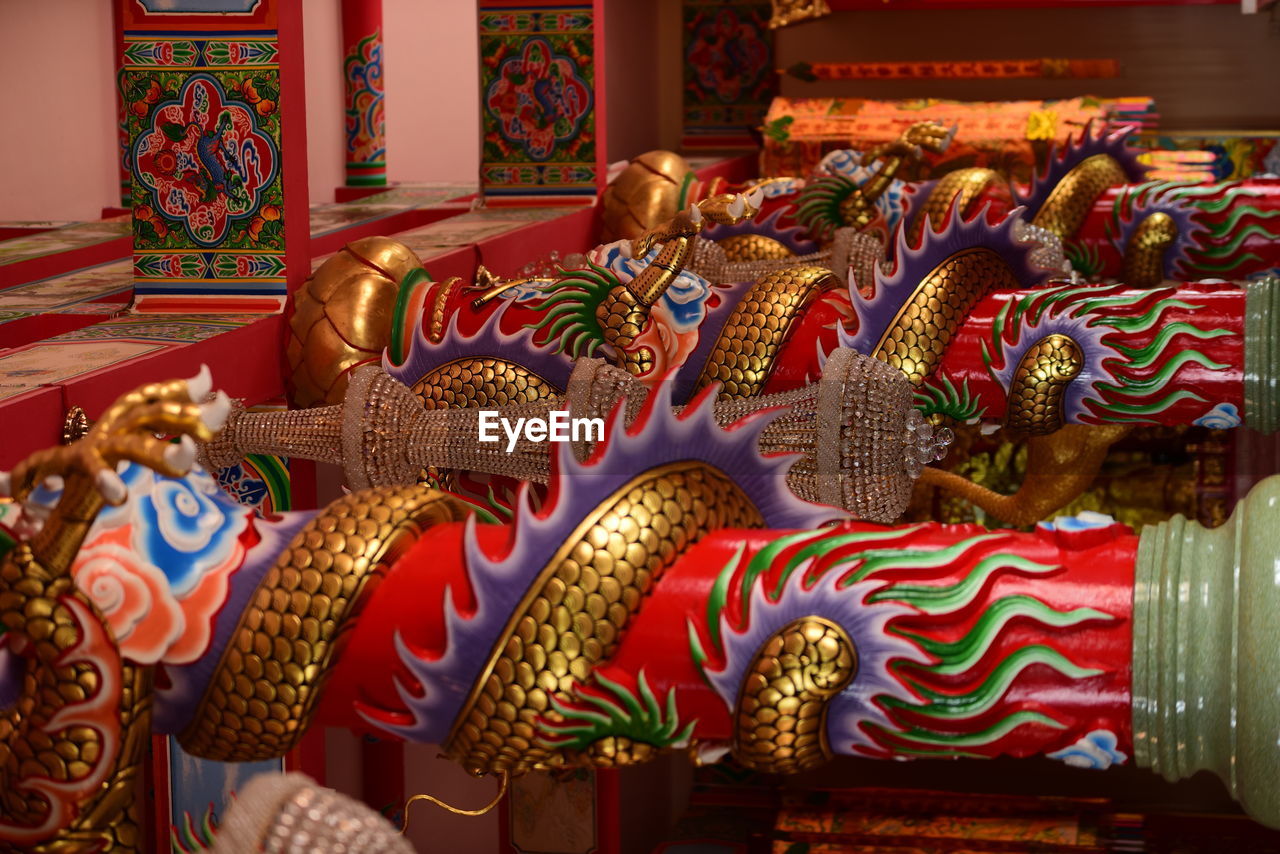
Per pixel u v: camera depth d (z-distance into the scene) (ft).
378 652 6.35
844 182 18.37
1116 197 19.12
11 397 9.43
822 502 10.44
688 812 24.67
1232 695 5.42
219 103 13.20
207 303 13.35
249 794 5.55
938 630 5.87
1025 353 11.56
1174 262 19.16
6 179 21.02
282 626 6.30
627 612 6.16
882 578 5.96
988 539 6.04
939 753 5.99
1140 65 35.68
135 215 13.42
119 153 21.86
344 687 6.44
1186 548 5.75
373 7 29.01
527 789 19.44
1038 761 24.70
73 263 18.08
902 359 11.50
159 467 5.60
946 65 35.68
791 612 5.98
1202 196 18.79
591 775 19.21
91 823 6.15
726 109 38.34
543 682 6.12
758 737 5.97
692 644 6.06
